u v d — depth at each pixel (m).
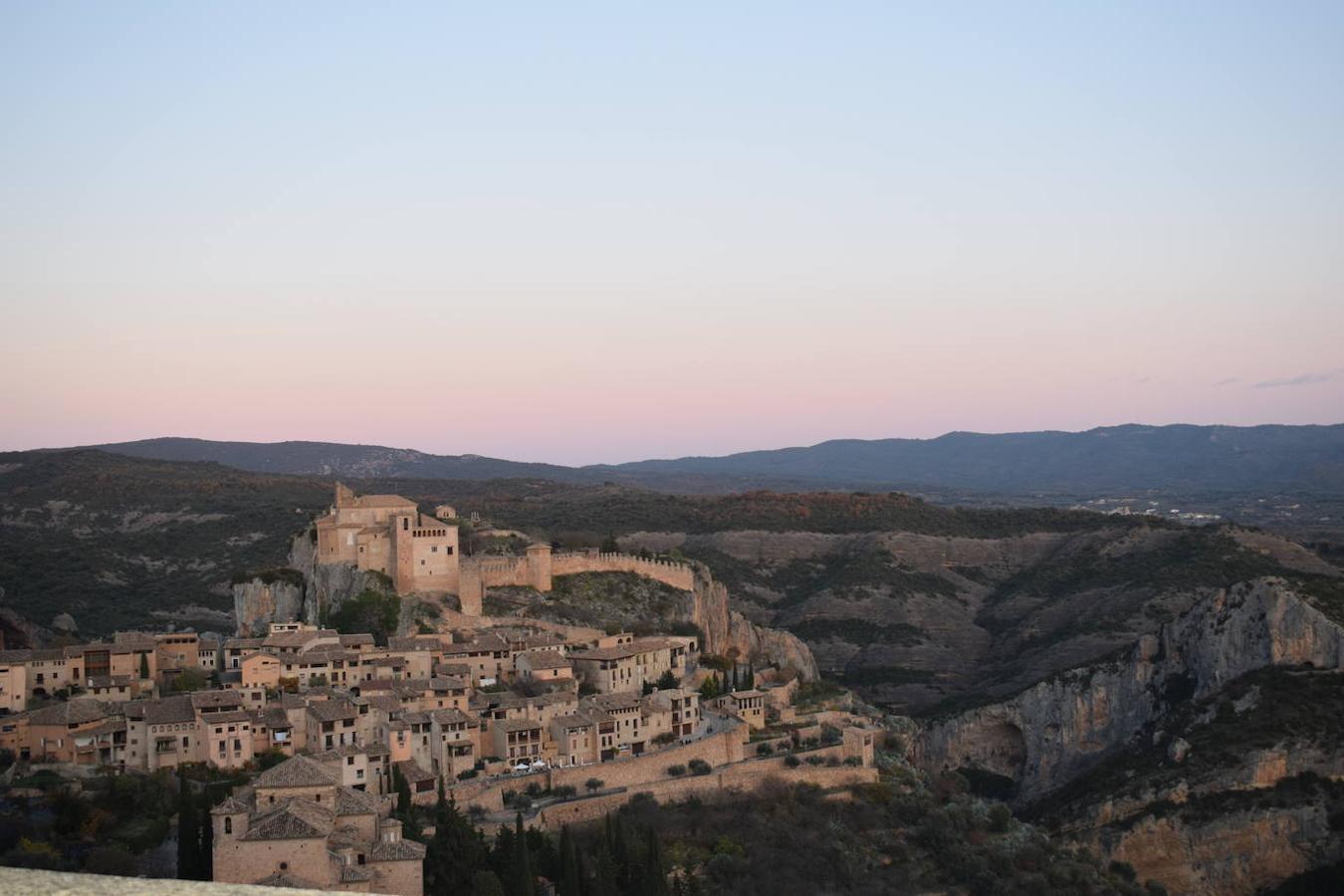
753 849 136.12
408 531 185.00
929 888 145.00
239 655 158.00
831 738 175.25
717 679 190.00
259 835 94.81
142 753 126.25
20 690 138.38
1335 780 171.62
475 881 102.81
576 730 147.38
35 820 108.75
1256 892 167.12
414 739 135.50
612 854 119.75
